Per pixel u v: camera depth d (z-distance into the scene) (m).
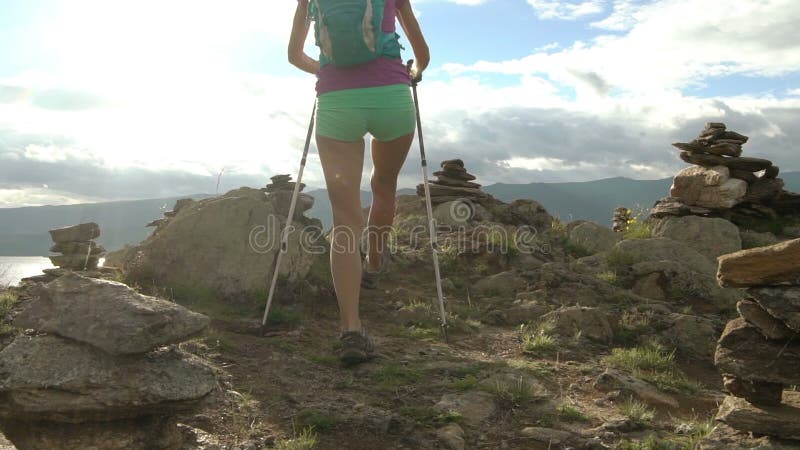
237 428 3.37
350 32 4.23
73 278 3.02
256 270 6.39
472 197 11.96
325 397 3.92
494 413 3.79
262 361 4.54
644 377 4.82
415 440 3.38
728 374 3.54
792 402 3.47
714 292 7.86
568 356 5.35
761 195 12.90
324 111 4.49
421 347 5.29
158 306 2.92
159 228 8.08
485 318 6.61
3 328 4.66
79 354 2.76
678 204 12.96
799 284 3.23
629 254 8.93
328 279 7.03
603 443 3.43
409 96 4.59
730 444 3.22
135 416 2.78
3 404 2.65
